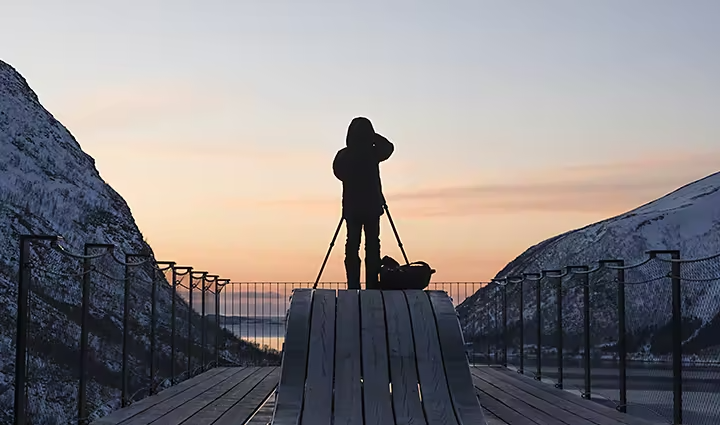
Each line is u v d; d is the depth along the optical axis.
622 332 10.24
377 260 12.35
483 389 12.76
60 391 13.41
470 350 17.92
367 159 12.41
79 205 43.25
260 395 12.00
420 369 8.93
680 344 8.51
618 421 9.48
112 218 44.06
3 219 33.41
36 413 12.27
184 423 9.50
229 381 13.84
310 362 8.95
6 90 56.53
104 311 16.19
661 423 9.20
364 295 10.16
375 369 8.89
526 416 9.95
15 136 50.59
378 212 12.37
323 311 9.73
